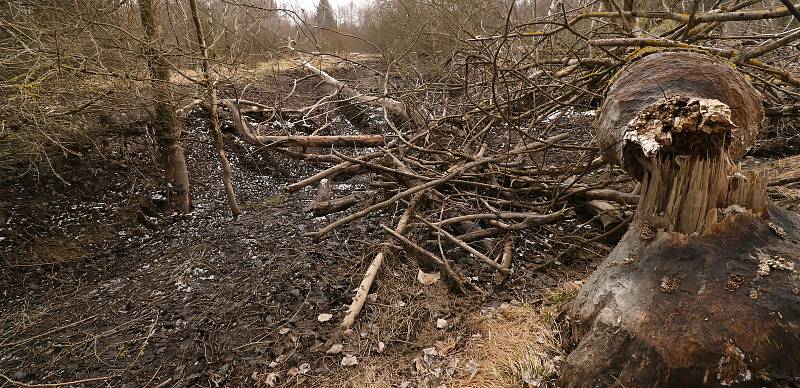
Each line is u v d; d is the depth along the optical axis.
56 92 3.68
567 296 2.90
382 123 7.71
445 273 3.46
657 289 2.00
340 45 10.20
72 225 4.54
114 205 4.89
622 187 4.41
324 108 8.40
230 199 4.95
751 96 2.25
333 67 10.34
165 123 4.79
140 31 4.12
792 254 1.92
